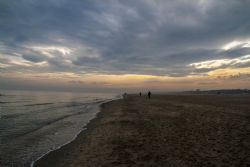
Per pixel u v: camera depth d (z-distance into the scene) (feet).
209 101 131.13
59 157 27.86
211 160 22.76
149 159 23.91
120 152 26.91
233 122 45.09
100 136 37.37
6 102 156.04
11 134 43.45
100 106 119.75
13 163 26.16
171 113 64.44
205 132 36.04
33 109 102.37
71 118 67.97
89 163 24.04
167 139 32.30
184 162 22.50
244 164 21.48
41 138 39.52
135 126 44.14
